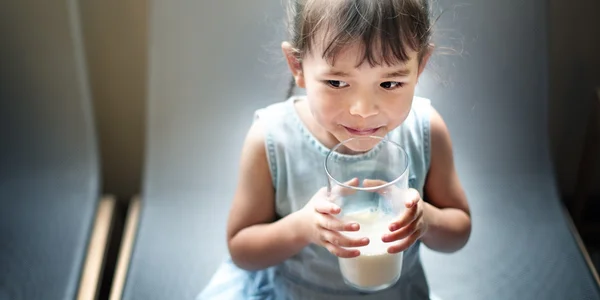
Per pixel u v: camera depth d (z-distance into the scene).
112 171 1.34
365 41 0.71
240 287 0.91
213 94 1.08
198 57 1.08
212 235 1.00
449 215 0.89
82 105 1.12
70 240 1.03
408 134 0.88
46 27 1.08
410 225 0.75
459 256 0.96
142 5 1.18
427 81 0.98
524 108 1.05
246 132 1.07
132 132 1.30
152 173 1.07
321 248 0.87
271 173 0.87
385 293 0.87
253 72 1.07
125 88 1.25
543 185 1.04
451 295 0.91
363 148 0.78
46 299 0.95
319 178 0.86
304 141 0.87
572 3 1.14
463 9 1.02
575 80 1.21
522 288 0.91
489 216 1.01
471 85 1.04
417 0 0.75
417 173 0.88
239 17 1.07
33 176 1.12
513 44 1.04
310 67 0.76
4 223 1.06
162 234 1.01
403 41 0.73
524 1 1.03
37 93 1.11
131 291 0.93
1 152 1.12
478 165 1.06
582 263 0.94
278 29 1.06
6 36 1.08
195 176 1.07
